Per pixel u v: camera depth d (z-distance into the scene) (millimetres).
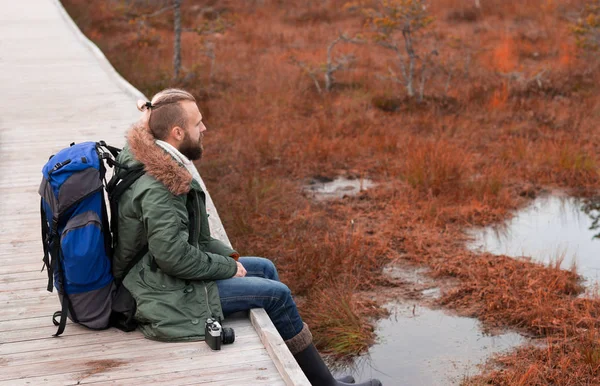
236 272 3955
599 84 13781
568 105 12648
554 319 5902
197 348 3879
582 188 9336
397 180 9453
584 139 10969
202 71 15656
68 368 3723
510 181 9484
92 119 9562
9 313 4344
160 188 3643
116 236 3850
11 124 9312
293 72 15508
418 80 14727
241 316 4215
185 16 22188
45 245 3910
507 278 6703
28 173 7332
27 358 3818
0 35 17766
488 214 8391
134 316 3902
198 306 3881
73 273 3824
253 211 8406
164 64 16188
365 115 12234
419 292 6602
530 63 15922
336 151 10586
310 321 6012
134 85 14367
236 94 13734
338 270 6910
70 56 14773
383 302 6422
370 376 5328
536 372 5152
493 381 5148
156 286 3822
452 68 14758
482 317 6121
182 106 3773
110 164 3760
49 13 22328
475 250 7449
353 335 5738
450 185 9055
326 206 8641
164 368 3713
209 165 9977
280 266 7008
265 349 3877
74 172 3682
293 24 21531
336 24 21250
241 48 18172
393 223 8062
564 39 17812
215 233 5477
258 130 11445
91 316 3975
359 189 9289
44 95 11102
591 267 7062
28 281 4812
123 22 21609
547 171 9695
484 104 12812
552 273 6695
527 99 13031
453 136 11219
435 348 5680
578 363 5266
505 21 20531
